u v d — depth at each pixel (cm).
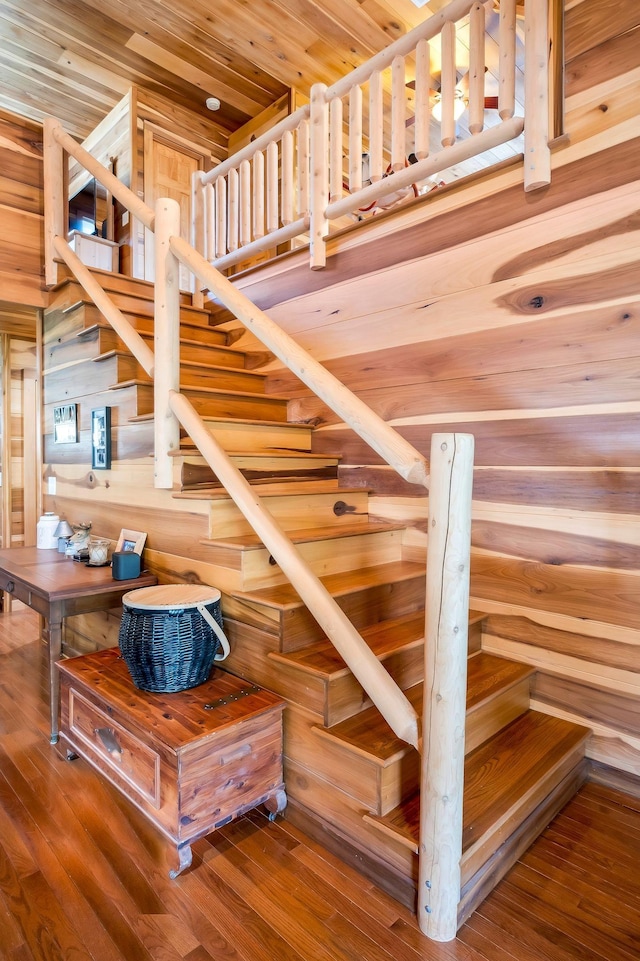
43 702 254
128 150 414
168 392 218
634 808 176
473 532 221
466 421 219
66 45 369
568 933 129
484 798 151
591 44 181
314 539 209
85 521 295
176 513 223
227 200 353
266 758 165
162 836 161
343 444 275
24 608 430
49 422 335
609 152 179
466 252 216
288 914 133
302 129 273
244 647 190
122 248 413
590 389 186
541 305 196
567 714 197
